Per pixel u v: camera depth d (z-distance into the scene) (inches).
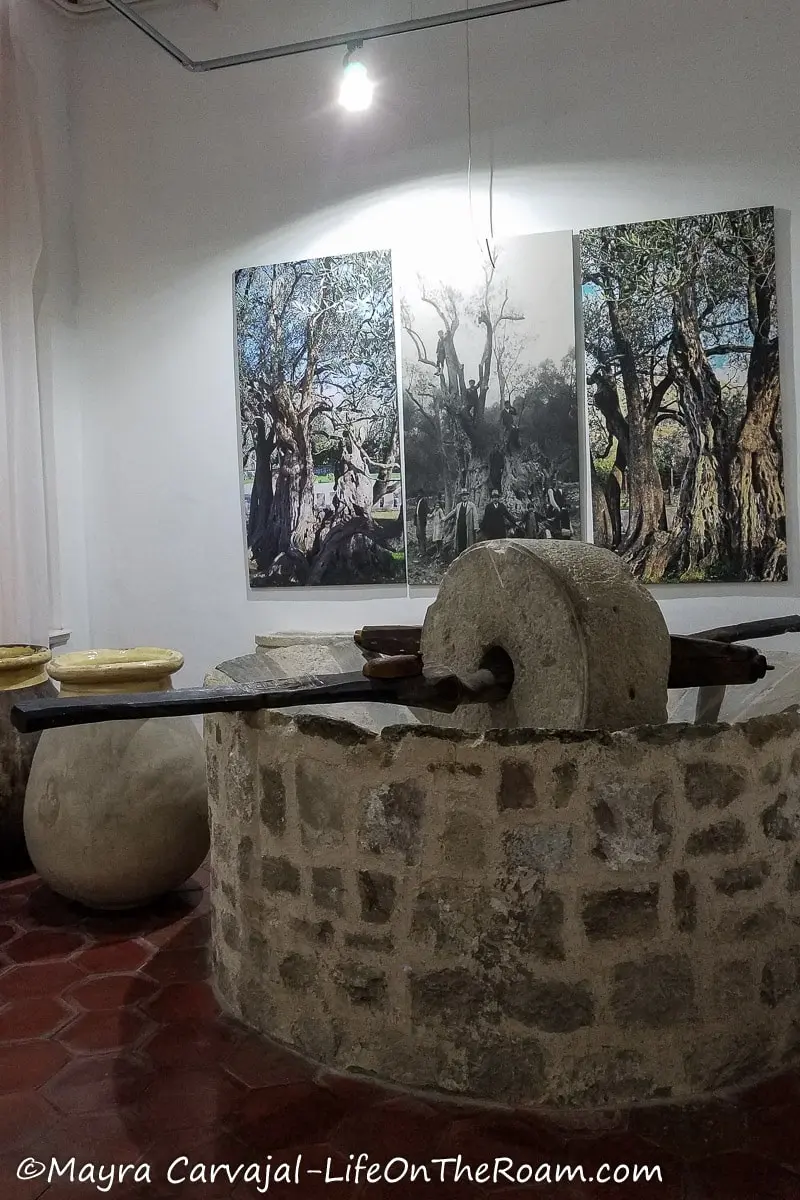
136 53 145.1
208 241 143.2
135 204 146.8
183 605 147.9
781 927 73.9
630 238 123.3
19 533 139.3
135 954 95.7
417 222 132.7
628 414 124.8
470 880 70.2
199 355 144.7
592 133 125.3
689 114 122.0
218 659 146.6
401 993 72.6
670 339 122.7
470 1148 65.2
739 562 122.0
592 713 74.0
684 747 69.1
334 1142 66.1
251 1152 65.2
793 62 118.2
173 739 104.9
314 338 136.4
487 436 129.6
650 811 68.9
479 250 128.4
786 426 120.4
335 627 139.6
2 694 116.2
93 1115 69.5
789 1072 73.6
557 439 127.0
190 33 141.9
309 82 136.8
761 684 98.7
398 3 132.4
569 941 69.3
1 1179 63.1
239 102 140.3
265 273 138.3
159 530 148.5
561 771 68.2
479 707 88.1
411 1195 61.0
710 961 71.1
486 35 128.6
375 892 72.9
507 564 82.5
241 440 142.6
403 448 133.6
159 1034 80.4
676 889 70.0
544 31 126.5
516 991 70.0
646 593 79.4
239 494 144.2
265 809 78.7
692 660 85.7
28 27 140.2
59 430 147.7
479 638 86.5
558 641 76.7
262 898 80.0
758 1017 72.9
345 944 74.7
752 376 120.2
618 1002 69.7
